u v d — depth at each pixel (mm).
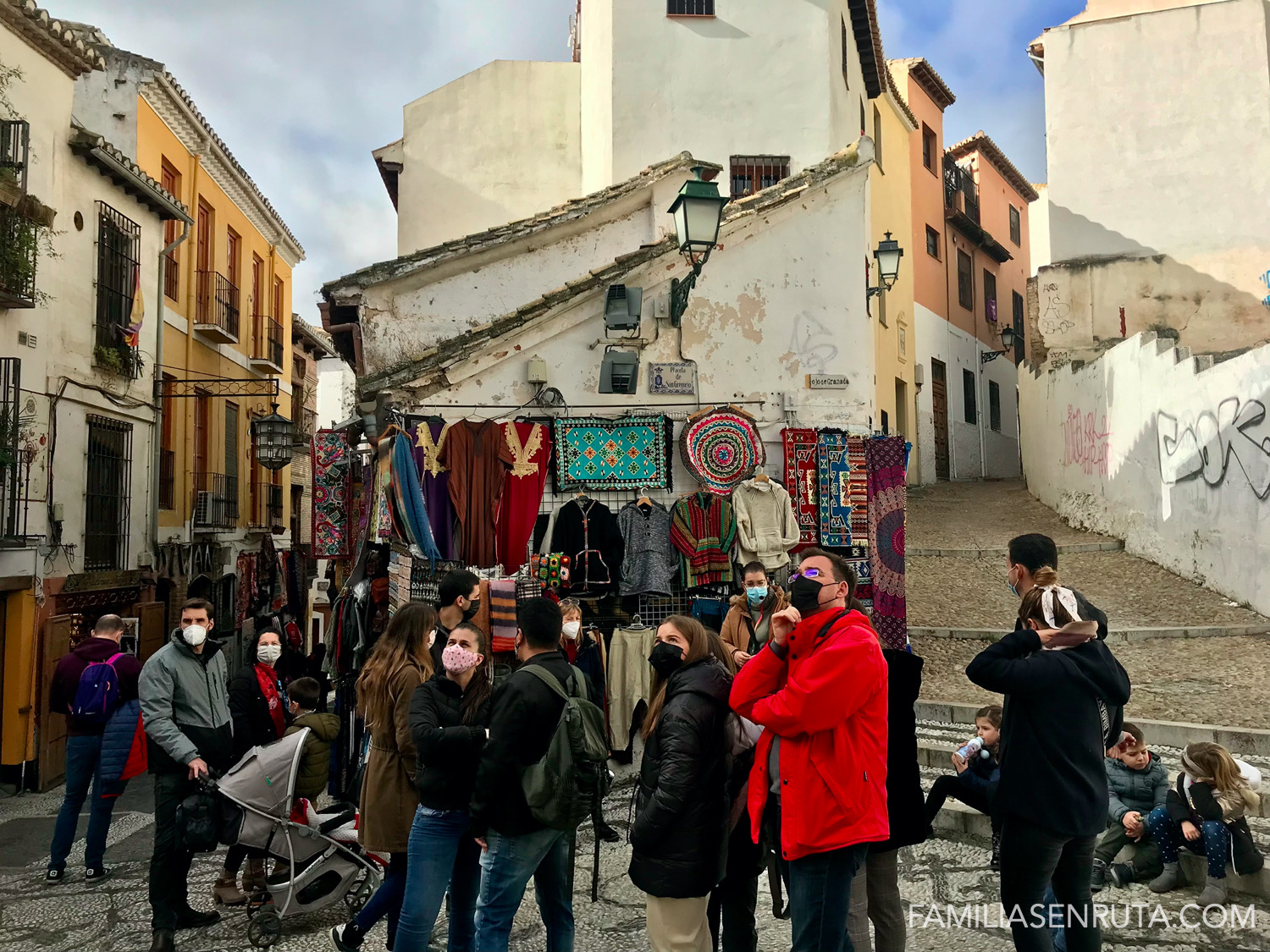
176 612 14445
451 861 4113
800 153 14859
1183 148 16797
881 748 3537
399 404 8062
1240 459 11023
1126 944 4496
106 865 6664
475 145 16594
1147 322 16859
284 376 22344
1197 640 10023
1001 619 11117
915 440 22906
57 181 10844
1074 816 3482
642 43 14797
